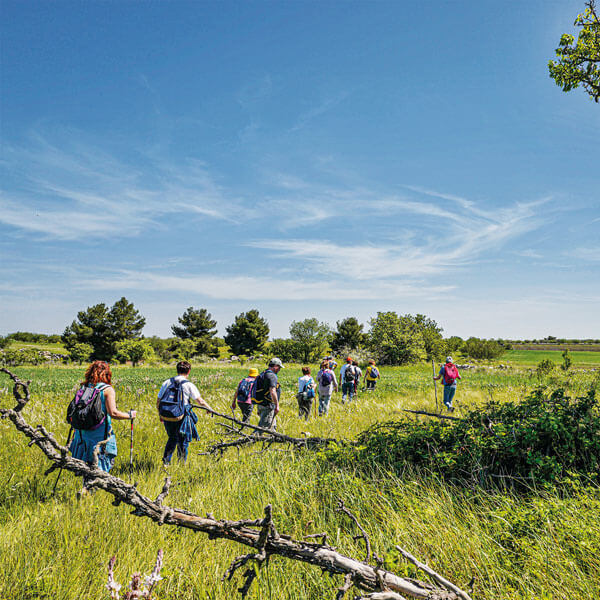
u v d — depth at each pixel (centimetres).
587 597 272
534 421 530
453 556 324
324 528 384
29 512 424
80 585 298
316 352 6072
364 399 1559
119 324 7275
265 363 5812
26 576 296
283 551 183
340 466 552
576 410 538
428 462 535
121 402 1320
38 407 1109
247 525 173
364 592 194
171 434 673
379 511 409
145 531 379
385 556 310
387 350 5162
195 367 4425
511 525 358
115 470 603
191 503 450
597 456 473
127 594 167
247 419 875
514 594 276
